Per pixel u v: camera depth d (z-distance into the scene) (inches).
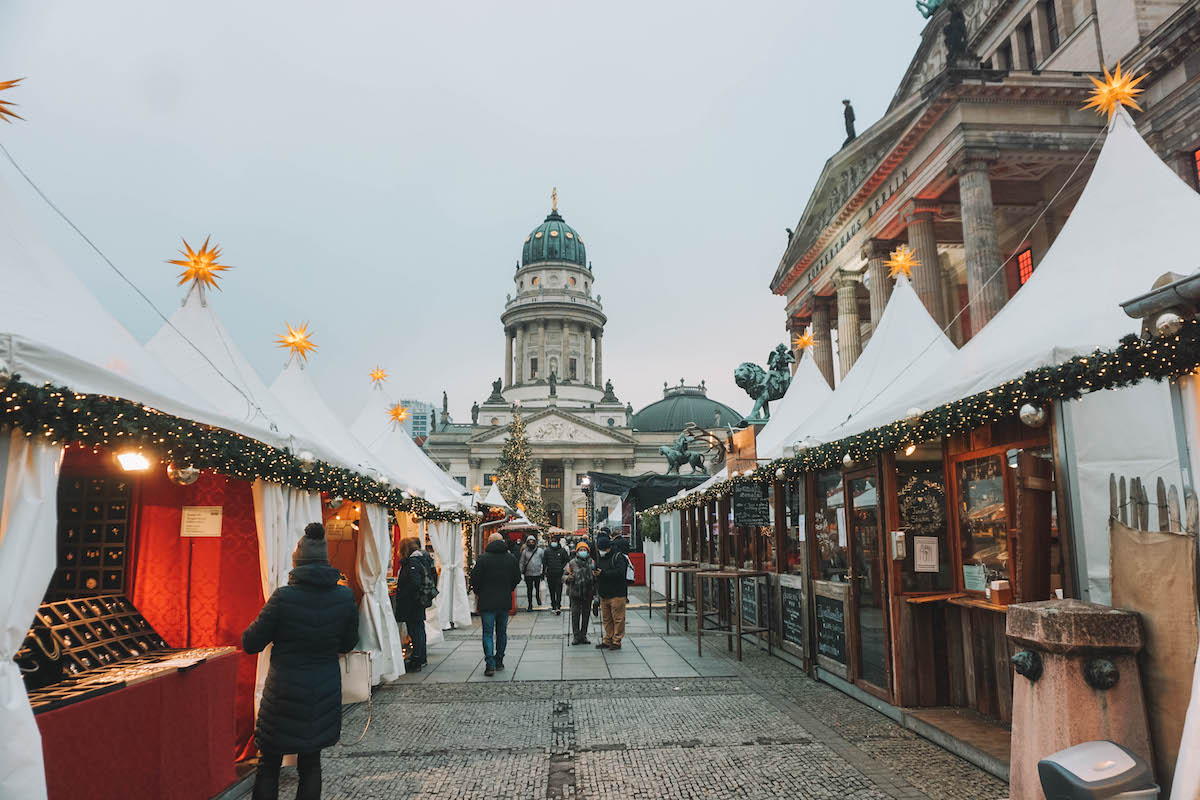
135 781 157.2
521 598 895.1
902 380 332.2
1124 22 816.9
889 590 268.5
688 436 875.4
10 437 132.9
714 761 222.2
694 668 377.4
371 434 541.3
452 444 3516.2
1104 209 221.3
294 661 174.6
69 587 224.4
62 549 226.1
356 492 296.4
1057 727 145.8
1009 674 234.7
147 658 188.2
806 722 263.7
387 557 355.3
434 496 515.5
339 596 181.5
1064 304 210.1
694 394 4001.0
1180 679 138.3
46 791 124.4
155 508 233.1
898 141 938.1
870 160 1085.1
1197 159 706.2
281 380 391.5
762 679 344.2
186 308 286.4
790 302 1488.7
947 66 834.8
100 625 190.7
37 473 135.9
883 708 270.8
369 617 328.5
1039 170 868.6
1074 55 898.1
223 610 232.5
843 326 1216.8
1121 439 177.3
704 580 636.1
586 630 496.4
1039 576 199.8
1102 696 143.0
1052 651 148.3
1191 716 125.3
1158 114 737.6
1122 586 152.9
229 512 238.4
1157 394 168.2
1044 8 976.9
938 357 319.6
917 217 947.3
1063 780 116.9
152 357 196.5
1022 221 976.3
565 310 3843.5
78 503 229.0
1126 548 152.9
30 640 161.2
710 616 599.5
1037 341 203.2
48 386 135.8
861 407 349.1
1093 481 184.4
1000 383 202.4
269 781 173.9
